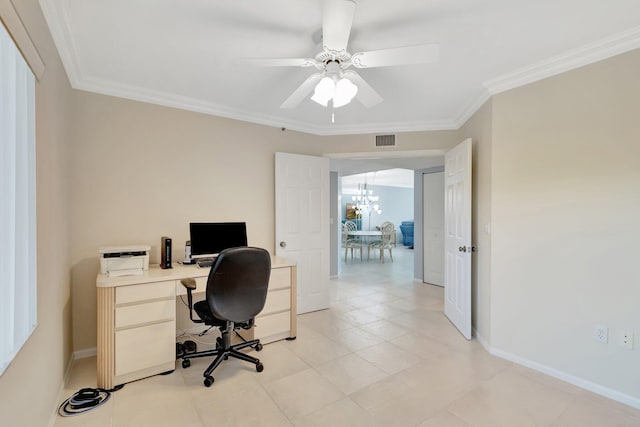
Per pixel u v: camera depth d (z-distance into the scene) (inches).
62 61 81.8
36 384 57.4
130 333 85.5
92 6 64.2
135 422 69.7
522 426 68.7
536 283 93.3
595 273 82.3
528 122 95.0
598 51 79.8
